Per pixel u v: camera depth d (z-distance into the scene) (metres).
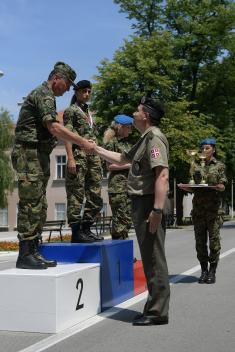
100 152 6.35
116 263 7.04
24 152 6.20
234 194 62.03
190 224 39.69
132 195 6.00
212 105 39.03
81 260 6.58
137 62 34.06
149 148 5.84
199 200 9.01
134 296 7.68
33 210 6.16
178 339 5.41
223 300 7.45
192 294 7.91
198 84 39.41
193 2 38.44
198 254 9.09
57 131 6.12
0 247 19.95
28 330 5.64
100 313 6.52
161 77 33.62
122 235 8.53
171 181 37.41
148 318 5.98
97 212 7.73
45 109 6.07
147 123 6.01
